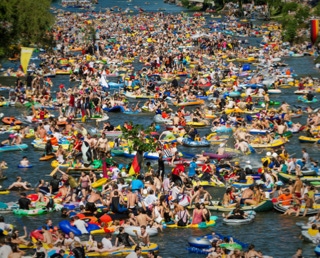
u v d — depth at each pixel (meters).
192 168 123.62
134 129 136.38
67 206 107.88
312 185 112.31
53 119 158.12
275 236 96.94
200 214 101.88
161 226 99.88
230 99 183.62
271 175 118.50
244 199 108.31
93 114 175.50
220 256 86.19
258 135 151.38
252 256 84.94
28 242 92.12
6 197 115.06
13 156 141.75
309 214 104.50
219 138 151.00
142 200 104.56
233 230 99.62
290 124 162.25
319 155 139.88
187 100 191.50
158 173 118.94
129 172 122.00
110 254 90.31
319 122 161.38
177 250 92.44
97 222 100.38
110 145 142.75
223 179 120.31
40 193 110.88
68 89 199.75
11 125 164.88
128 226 97.94
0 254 86.94
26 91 197.88
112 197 103.19
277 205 107.12
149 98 199.88
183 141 149.00
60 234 91.94
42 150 146.38
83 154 128.25
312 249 92.12
